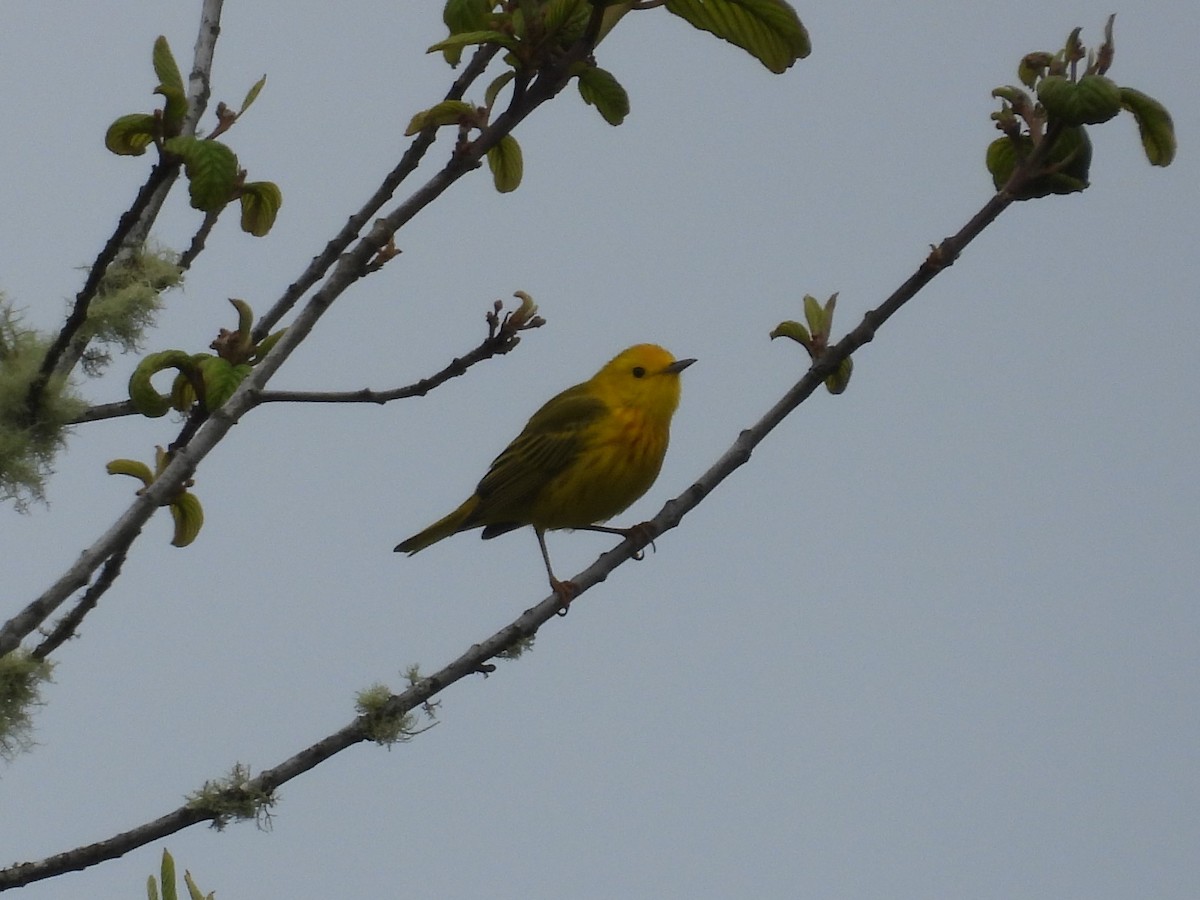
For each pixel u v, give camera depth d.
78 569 8.98
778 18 8.16
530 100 8.48
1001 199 9.75
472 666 10.45
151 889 9.12
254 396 9.39
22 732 10.39
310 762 9.99
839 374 10.77
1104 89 8.97
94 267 10.00
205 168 9.27
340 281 9.12
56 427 10.81
